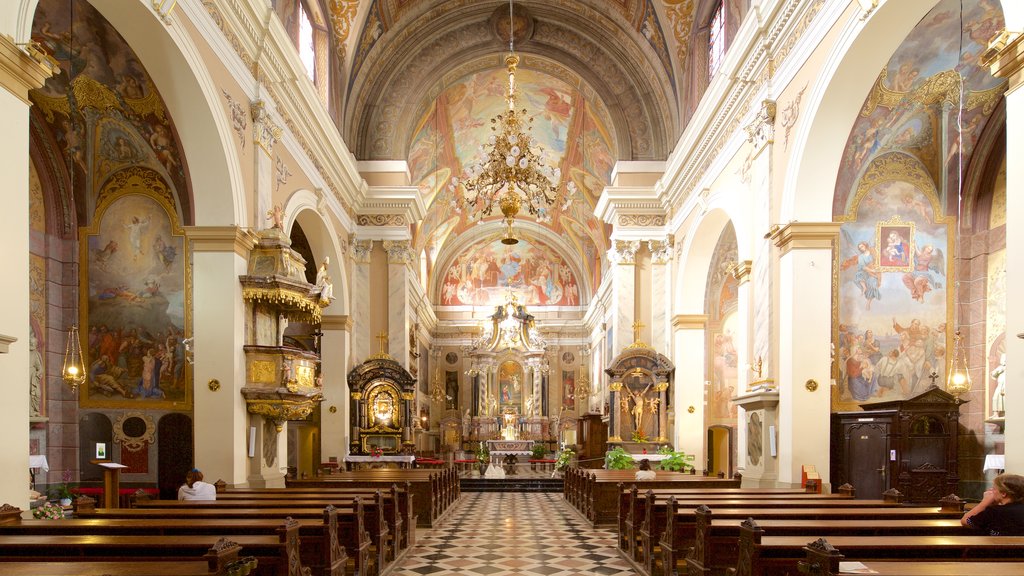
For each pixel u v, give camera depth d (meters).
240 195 10.88
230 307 10.37
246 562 4.29
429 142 24.28
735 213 13.80
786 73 11.08
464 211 32.62
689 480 11.40
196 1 9.48
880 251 11.34
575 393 37.97
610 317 27.59
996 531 5.70
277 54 12.20
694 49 17.67
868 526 5.79
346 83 18.66
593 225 30.41
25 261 6.36
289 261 11.27
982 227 11.28
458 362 38.56
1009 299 6.21
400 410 19.33
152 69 9.39
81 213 11.25
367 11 17.91
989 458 10.09
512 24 19.44
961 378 9.78
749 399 11.46
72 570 4.03
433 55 20.64
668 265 20.31
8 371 6.12
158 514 6.92
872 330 11.25
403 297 20.27
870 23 8.61
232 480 10.17
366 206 20.42
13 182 6.21
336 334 18.61
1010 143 6.25
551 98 23.59
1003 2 6.49
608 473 14.23
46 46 9.45
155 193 11.21
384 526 8.36
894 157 11.34
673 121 19.73
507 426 36.16
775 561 4.95
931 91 10.20
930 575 3.92
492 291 38.88
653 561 7.73
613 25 19.94
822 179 10.36
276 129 12.59
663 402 19.31
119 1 8.26
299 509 7.59
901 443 10.17
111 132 10.67
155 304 11.22
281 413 10.95
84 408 11.09
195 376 10.30
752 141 12.46
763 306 11.54
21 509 6.23
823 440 10.17
